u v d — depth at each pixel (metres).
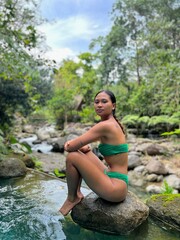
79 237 1.74
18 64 4.08
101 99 1.81
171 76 7.91
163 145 7.23
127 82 13.74
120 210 1.77
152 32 11.61
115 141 1.74
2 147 3.68
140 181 4.93
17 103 7.74
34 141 9.98
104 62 14.27
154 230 1.82
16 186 2.87
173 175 4.98
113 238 1.74
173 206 1.97
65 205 1.91
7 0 3.87
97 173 1.71
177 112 8.06
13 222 1.95
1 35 3.75
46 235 1.76
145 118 9.02
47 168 5.08
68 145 1.74
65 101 14.43
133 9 13.19
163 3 12.16
